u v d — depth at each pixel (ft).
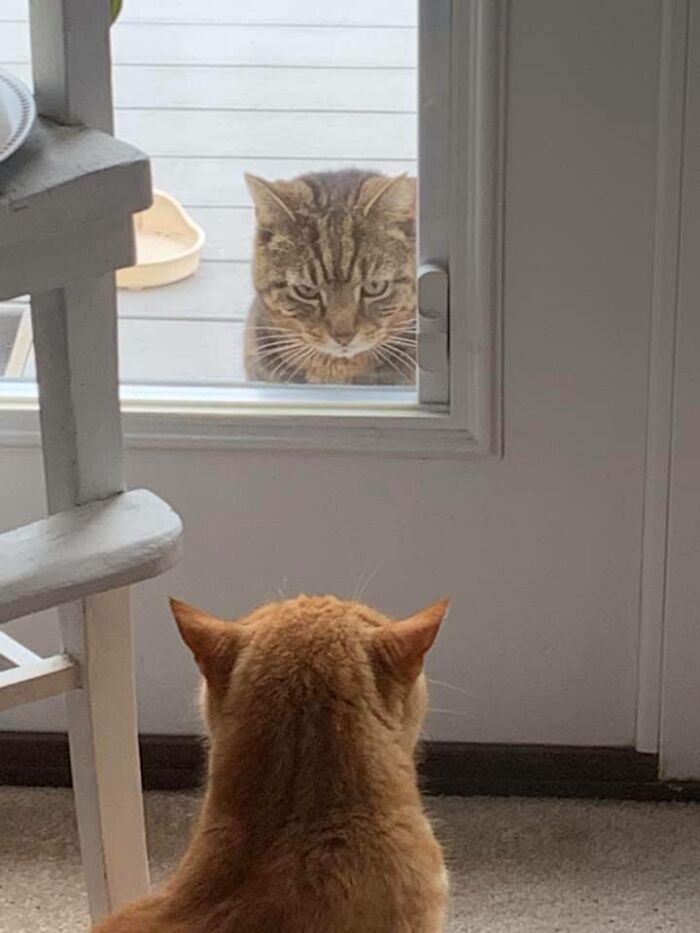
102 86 3.66
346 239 5.34
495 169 4.88
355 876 3.73
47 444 4.01
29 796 5.71
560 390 5.17
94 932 3.77
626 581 5.42
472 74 4.80
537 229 4.97
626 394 5.16
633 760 5.63
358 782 3.83
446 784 5.69
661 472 5.21
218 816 3.88
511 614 5.50
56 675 4.17
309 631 3.94
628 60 4.75
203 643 3.94
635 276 5.00
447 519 5.39
